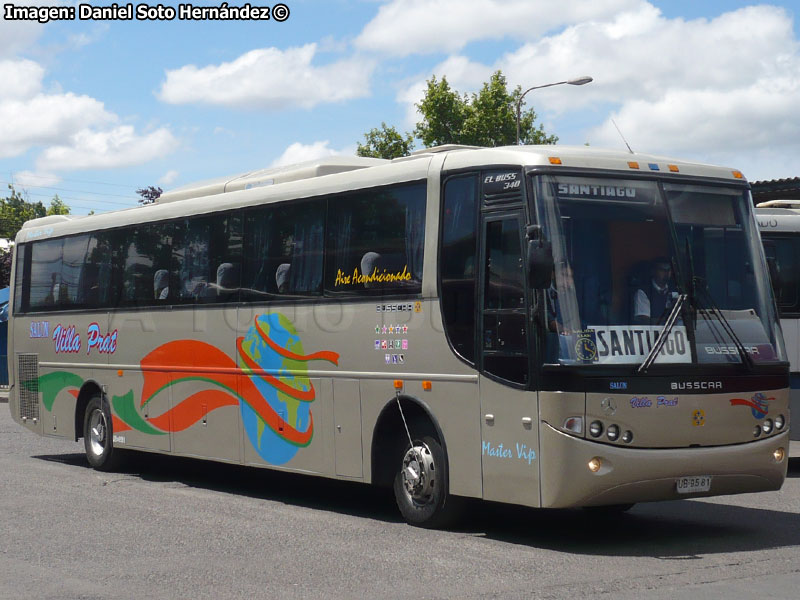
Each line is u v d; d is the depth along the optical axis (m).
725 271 10.30
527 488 9.62
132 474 15.84
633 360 9.56
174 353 14.57
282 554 9.45
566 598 7.73
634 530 10.80
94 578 8.47
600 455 9.32
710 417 9.78
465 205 10.47
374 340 11.35
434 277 10.67
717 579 8.38
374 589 8.06
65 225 17.27
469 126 55.19
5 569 8.81
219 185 14.58
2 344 37.81
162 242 14.95
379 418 11.26
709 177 10.53
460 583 8.26
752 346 10.18
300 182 12.61
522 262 9.76
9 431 22.66
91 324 16.42
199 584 8.25
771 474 10.10
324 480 15.36
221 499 13.12
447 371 10.48
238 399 13.37
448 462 10.51
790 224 15.62
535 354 9.53
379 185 11.48
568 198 9.80
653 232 10.03
